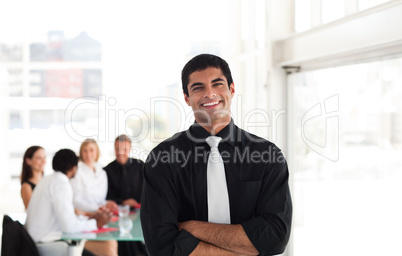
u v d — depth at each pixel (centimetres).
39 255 354
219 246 160
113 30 834
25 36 838
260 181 164
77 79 840
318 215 405
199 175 163
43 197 364
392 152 303
